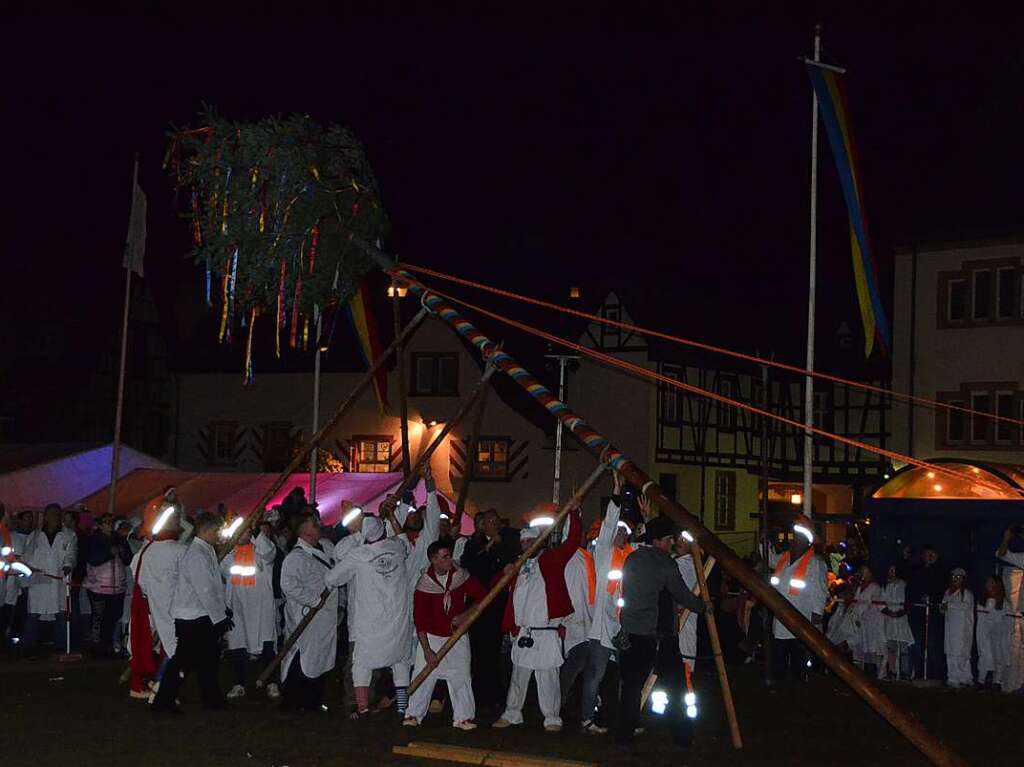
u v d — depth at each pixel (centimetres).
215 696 1247
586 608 1216
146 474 2775
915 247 3272
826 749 1122
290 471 1404
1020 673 1664
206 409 4631
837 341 4444
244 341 4622
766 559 1708
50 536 1838
